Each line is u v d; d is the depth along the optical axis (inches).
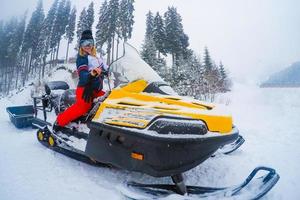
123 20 1288.1
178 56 1124.5
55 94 182.5
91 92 125.7
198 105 105.1
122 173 117.5
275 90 909.8
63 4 1841.8
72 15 1823.3
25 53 1942.7
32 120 199.2
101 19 1296.8
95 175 115.2
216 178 115.8
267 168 91.0
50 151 143.4
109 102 109.0
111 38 1254.3
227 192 91.0
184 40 1210.6
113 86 122.8
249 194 87.0
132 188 97.4
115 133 99.0
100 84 133.6
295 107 402.3
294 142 169.3
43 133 148.2
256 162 133.6
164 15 1181.1
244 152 149.7
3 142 163.0
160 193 95.5
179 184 93.0
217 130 93.4
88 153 111.7
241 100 625.0
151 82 116.0
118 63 122.7
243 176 117.4
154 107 99.9
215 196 90.4
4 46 2100.1
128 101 107.3
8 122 227.0
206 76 728.3
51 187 103.7
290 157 140.3
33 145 155.4
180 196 89.7
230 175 118.5
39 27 1911.9
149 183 108.7
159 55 1131.9
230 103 553.6
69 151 130.6
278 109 367.9
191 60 1015.6
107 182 108.5
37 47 1865.2
